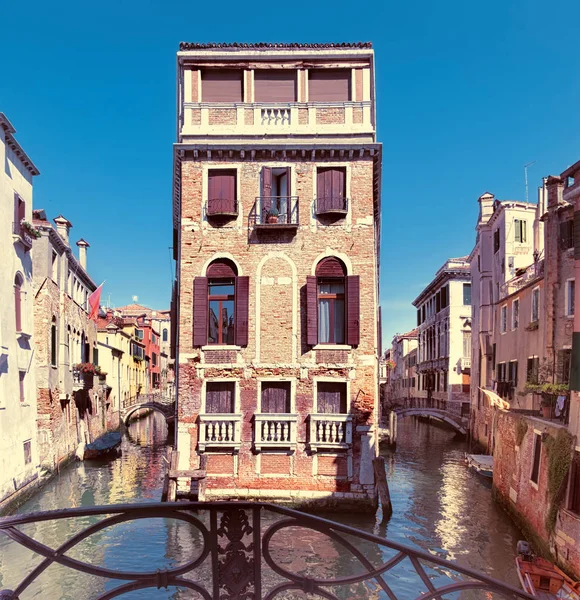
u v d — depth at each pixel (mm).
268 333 15117
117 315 54125
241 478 14797
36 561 12039
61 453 22625
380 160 15773
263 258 15305
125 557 12000
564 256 17766
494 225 29125
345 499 14570
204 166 15562
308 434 14828
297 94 15688
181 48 15844
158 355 70125
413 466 24703
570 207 17547
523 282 22812
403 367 60938
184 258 15453
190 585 2400
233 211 15461
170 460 14859
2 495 15266
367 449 14656
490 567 11922
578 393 11320
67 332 24125
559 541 11164
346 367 14852
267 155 15477
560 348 17719
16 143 16844
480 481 21297
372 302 15023
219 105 15602
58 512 2301
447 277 38812
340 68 15742
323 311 15406
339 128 15406
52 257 22312
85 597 10211
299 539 12867
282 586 2432
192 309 15344
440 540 13695
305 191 15406
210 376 15102
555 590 9875
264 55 15594
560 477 11414
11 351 16594
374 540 2410
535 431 13750
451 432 40156
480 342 29797
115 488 19828
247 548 2457
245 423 14938
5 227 16328
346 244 15242
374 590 10484
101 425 34031
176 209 19625
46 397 20359
